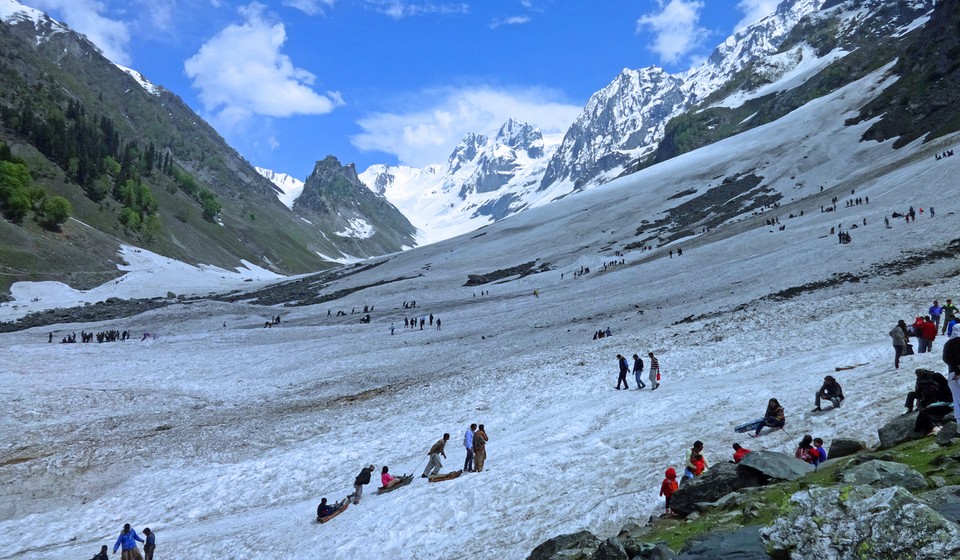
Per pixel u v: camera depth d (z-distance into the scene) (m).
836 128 179.38
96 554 22.31
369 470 23.52
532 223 188.88
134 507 28.58
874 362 27.31
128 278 162.50
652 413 26.53
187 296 148.25
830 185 134.62
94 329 89.12
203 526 25.05
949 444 10.53
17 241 152.00
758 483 12.27
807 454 14.88
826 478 10.62
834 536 6.82
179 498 28.73
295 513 23.78
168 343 72.75
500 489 19.58
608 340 50.75
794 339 37.72
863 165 141.88
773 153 181.50
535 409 33.69
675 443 21.08
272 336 76.38
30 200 168.50
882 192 97.19
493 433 30.55
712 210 147.75
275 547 19.89
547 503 17.77
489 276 132.00
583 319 67.00
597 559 9.62
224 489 28.95
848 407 20.08
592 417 28.31
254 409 44.53
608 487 17.84
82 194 197.88
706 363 36.53
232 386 52.25
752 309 52.62
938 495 7.89
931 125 141.12
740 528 9.08
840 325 38.62
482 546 15.85
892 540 6.32
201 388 51.38
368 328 79.69
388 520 18.89
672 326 52.78
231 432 38.25
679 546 9.49
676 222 147.62
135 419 42.53
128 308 118.62
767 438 19.27
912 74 174.75
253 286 167.38
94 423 41.31
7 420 41.78
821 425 18.98
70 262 156.62
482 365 50.66
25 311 117.94
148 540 22.14
